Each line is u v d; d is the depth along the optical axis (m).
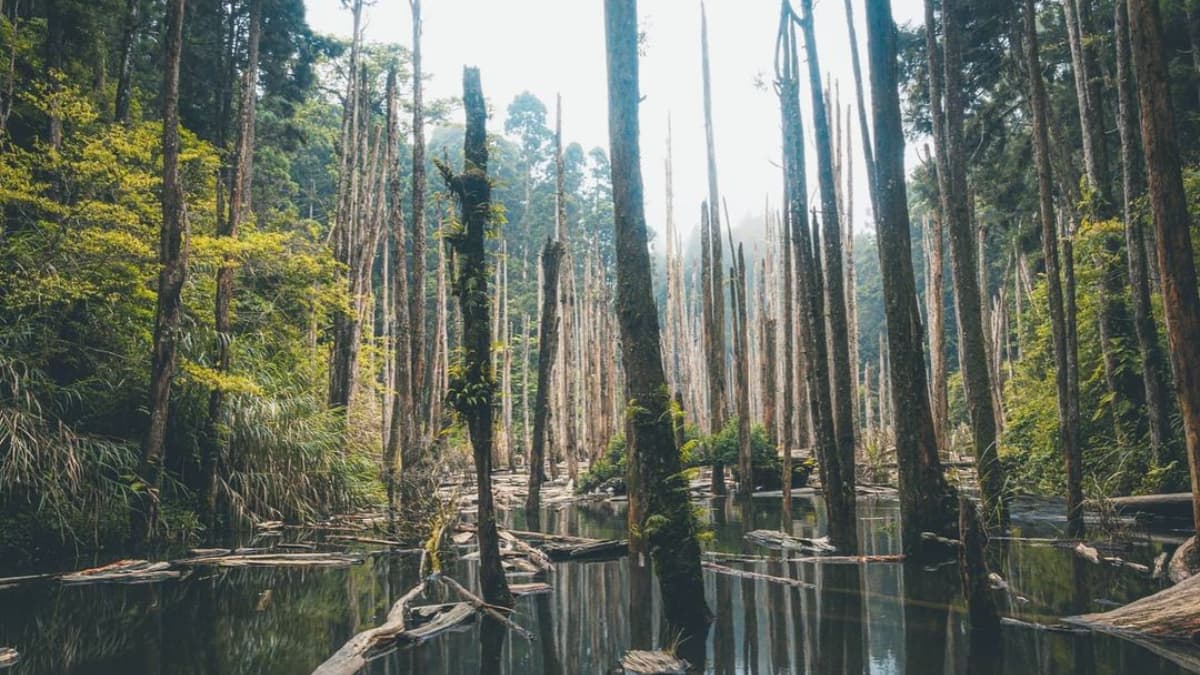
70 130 14.53
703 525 7.84
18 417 10.92
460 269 8.08
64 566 10.92
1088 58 15.50
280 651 6.65
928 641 6.55
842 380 11.98
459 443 20.69
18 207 12.80
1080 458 12.30
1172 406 12.57
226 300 14.42
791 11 12.62
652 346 7.87
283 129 27.06
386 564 11.34
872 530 14.41
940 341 20.33
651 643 6.79
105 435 12.98
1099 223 14.55
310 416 16.80
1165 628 6.47
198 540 13.44
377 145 24.41
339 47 24.08
